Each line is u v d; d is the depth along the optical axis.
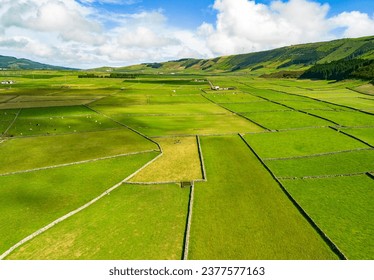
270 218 33.38
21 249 27.78
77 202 36.47
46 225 31.31
